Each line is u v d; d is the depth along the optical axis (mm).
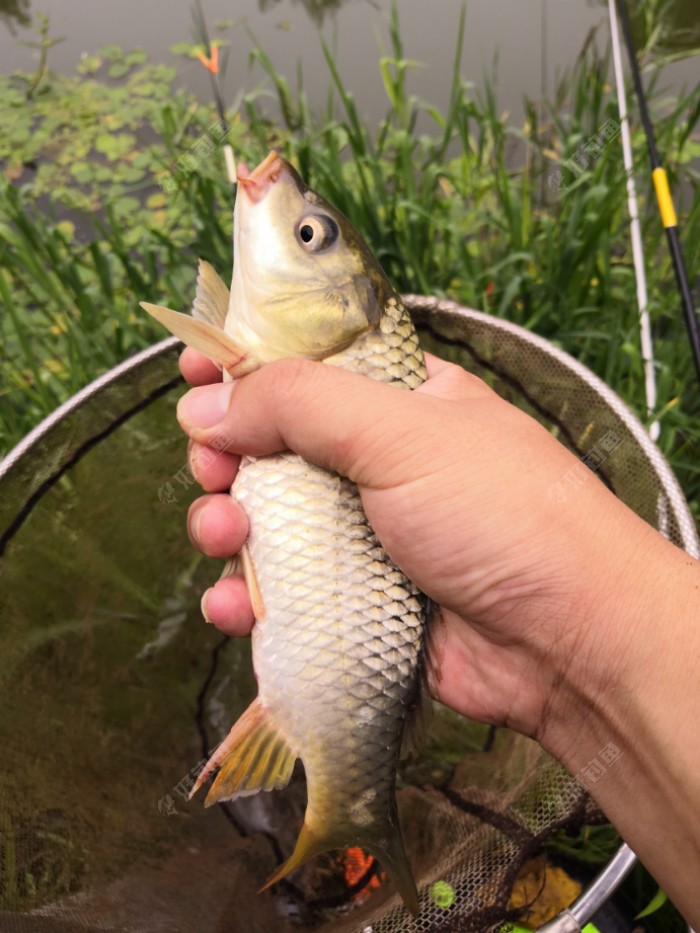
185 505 272
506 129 461
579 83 410
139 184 480
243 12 589
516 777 216
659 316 369
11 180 491
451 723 259
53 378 364
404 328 205
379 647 184
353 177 444
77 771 222
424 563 182
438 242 426
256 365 195
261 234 192
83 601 241
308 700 182
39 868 193
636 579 172
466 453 176
